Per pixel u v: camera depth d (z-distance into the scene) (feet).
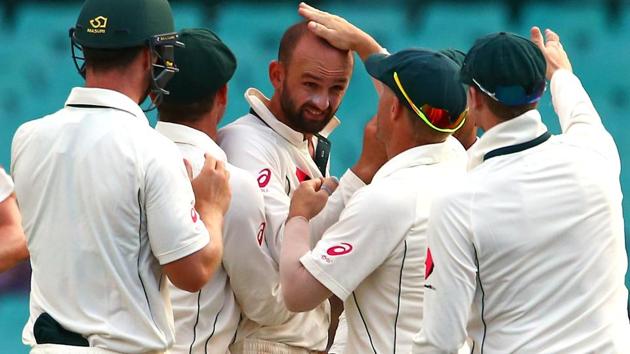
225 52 46.85
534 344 38.19
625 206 98.22
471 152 40.57
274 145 49.60
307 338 49.75
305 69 48.49
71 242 38.22
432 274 38.73
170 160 38.50
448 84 42.60
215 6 99.30
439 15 100.17
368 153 46.21
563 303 38.40
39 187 38.81
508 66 38.78
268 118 49.88
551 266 38.40
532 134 39.52
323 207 45.09
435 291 38.55
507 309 38.65
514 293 38.52
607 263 38.99
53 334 38.40
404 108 43.19
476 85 39.52
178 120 46.42
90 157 38.14
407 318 42.68
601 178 39.63
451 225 38.47
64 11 100.01
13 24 99.55
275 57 99.14
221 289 46.68
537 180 38.88
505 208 38.47
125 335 38.11
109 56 38.73
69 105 39.32
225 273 46.83
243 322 48.24
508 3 100.73
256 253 46.16
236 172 46.03
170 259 38.14
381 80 43.65
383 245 42.14
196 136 46.01
